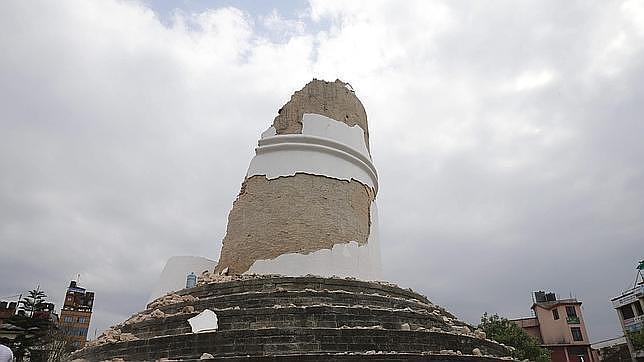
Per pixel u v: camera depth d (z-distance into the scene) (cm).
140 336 1633
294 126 2481
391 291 1975
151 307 1948
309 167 2309
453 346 1575
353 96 2711
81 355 1830
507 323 4309
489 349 1733
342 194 2312
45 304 6259
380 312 1609
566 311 6256
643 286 5409
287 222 2162
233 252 2203
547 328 6281
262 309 1525
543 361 4000
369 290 1916
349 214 2284
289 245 2108
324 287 1852
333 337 1407
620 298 5644
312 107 2522
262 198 2266
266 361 1259
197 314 1580
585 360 5941
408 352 1420
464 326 1970
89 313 8106
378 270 2358
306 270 2042
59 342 5325
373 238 2416
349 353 1301
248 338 1388
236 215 2305
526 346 4000
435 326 1728
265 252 2119
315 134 2427
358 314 1567
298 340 1388
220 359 1265
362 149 2566
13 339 4531
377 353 1314
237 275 2080
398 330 1484
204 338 1406
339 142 2438
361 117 2714
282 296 1675
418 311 1753
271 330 1399
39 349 5006
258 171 2355
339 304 1677
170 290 2445
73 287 8319
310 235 2134
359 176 2455
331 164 2359
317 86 2603
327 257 2098
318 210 2206
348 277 2094
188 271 2531
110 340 1639
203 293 1862
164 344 1440
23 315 4778
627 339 5178
